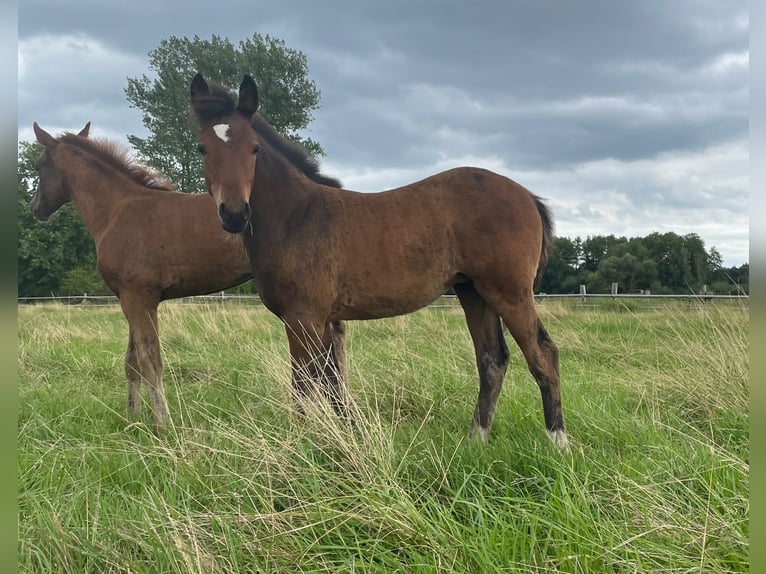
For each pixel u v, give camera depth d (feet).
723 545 6.03
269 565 6.30
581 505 7.04
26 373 16.46
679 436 10.36
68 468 8.89
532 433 10.57
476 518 7.10
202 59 77.10
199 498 7.76
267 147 11.12
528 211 11.02
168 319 25.86
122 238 13.25
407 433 10.53
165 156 77.20
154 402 12.63
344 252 10.75
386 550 6.29
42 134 14.88
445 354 17.56
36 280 91.71
